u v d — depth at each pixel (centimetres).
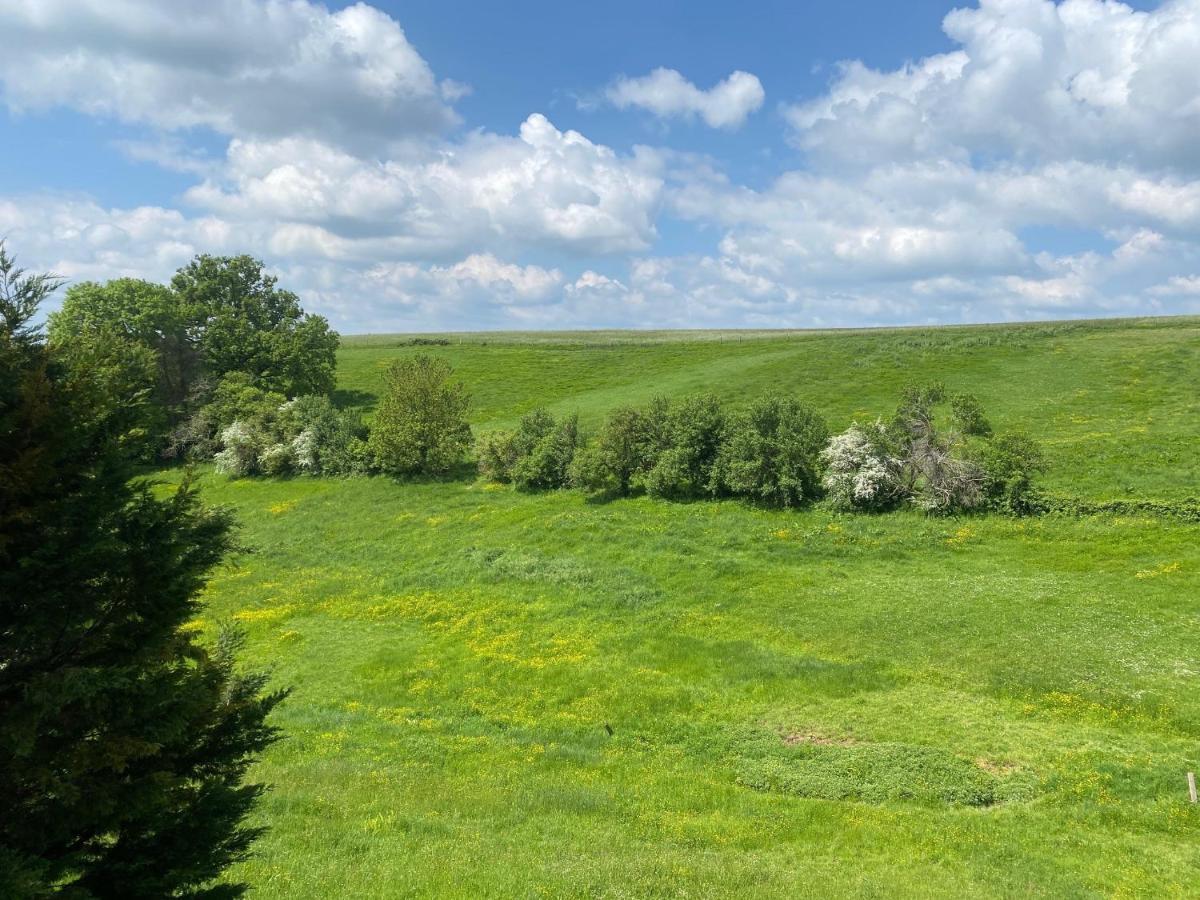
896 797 1755
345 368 10119
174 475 6419
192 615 924
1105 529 3328
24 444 791
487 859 1366
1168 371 6038
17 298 841
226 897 918
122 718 805
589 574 3428
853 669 2403
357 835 1479
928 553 3347
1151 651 2297
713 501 4250
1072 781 1736
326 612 3384
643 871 1324
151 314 7262
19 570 794
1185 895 1310
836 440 4041
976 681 2267
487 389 8550
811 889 1288
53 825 786
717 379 7712
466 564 3756
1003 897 1279
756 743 2044
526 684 2503
